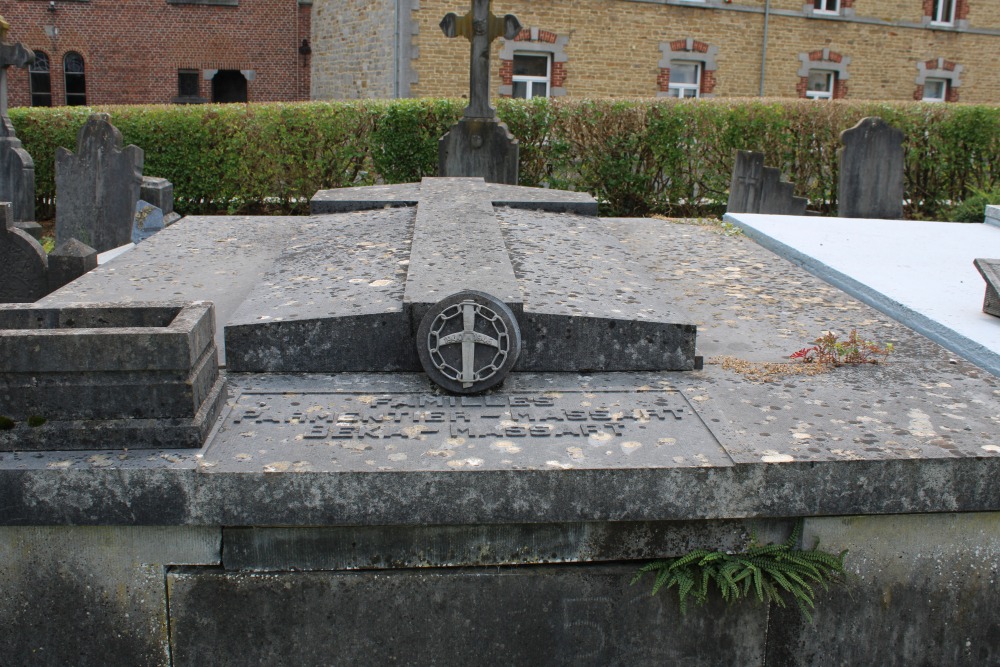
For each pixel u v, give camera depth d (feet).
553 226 16.93
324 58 77.05
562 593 9.23
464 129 33.22
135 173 29.43
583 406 10.25
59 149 29.84
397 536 9.03
